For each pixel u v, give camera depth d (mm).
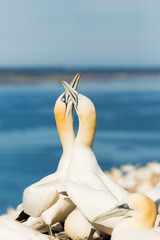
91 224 5785
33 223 6566
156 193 6543
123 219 5363
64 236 6250
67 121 6453
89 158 6047
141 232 5121
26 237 5414
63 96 6480
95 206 5551
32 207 6191
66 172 6348
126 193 5930
